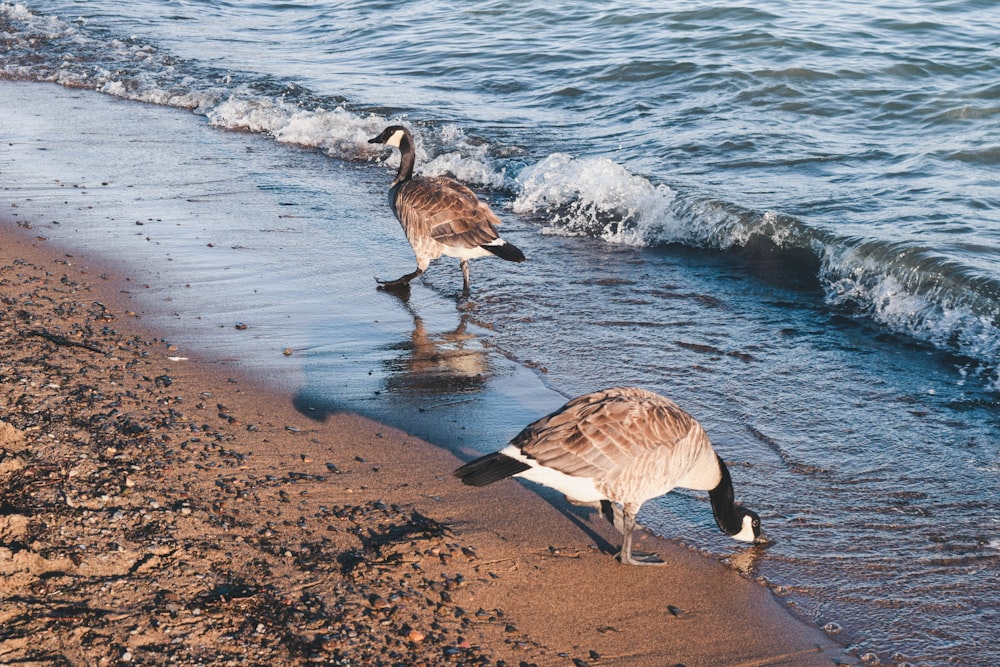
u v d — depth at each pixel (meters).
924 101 17.02
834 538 6.52
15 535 5.74
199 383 8.27
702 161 14.98
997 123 15.83
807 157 14.86
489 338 9.79
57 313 9.53
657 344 9.68
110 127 17.72
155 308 9.92
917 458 7.55
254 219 13.05
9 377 7.93
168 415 7.55
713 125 16.62
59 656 4.79
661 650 5.36
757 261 11.96
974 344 9.51
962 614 5.74
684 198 13.16
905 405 8.42
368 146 16.75
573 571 6.03
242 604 5.33
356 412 7.99
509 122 17.61
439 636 5.25
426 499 6.68
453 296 10.95
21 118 18.19
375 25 26.08
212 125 18.19
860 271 10.96
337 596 5.47
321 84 20.42
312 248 12.09
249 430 7.48
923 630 5.60
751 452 7.64
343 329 9.78
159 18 27.55
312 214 13.43
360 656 5.02
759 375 9.00
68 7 28.39
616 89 19.09
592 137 16.58
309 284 10.93
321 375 8.66
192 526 6.02
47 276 10.54
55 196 13.51
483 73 20.86
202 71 21.69
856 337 9.88
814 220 12.20
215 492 6.48
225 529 6.04
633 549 6.36
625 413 5.84
